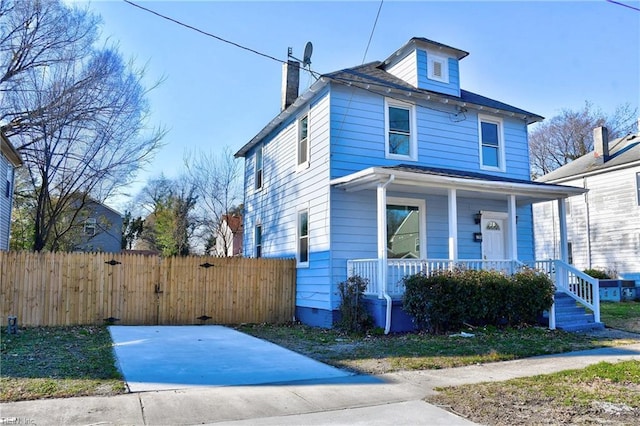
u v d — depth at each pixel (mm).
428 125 13695
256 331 11711
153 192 40500
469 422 4660
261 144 17922
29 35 18156
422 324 10680
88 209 23688
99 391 5617
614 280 19688
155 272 12992
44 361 7293
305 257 13867
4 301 11531
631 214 21781
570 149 39812
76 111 18641
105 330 11289
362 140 12680
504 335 10062
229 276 13609
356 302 10914
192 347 9023
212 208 35688
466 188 11688
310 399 5465
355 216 12336
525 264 12273
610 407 5094
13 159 17109
